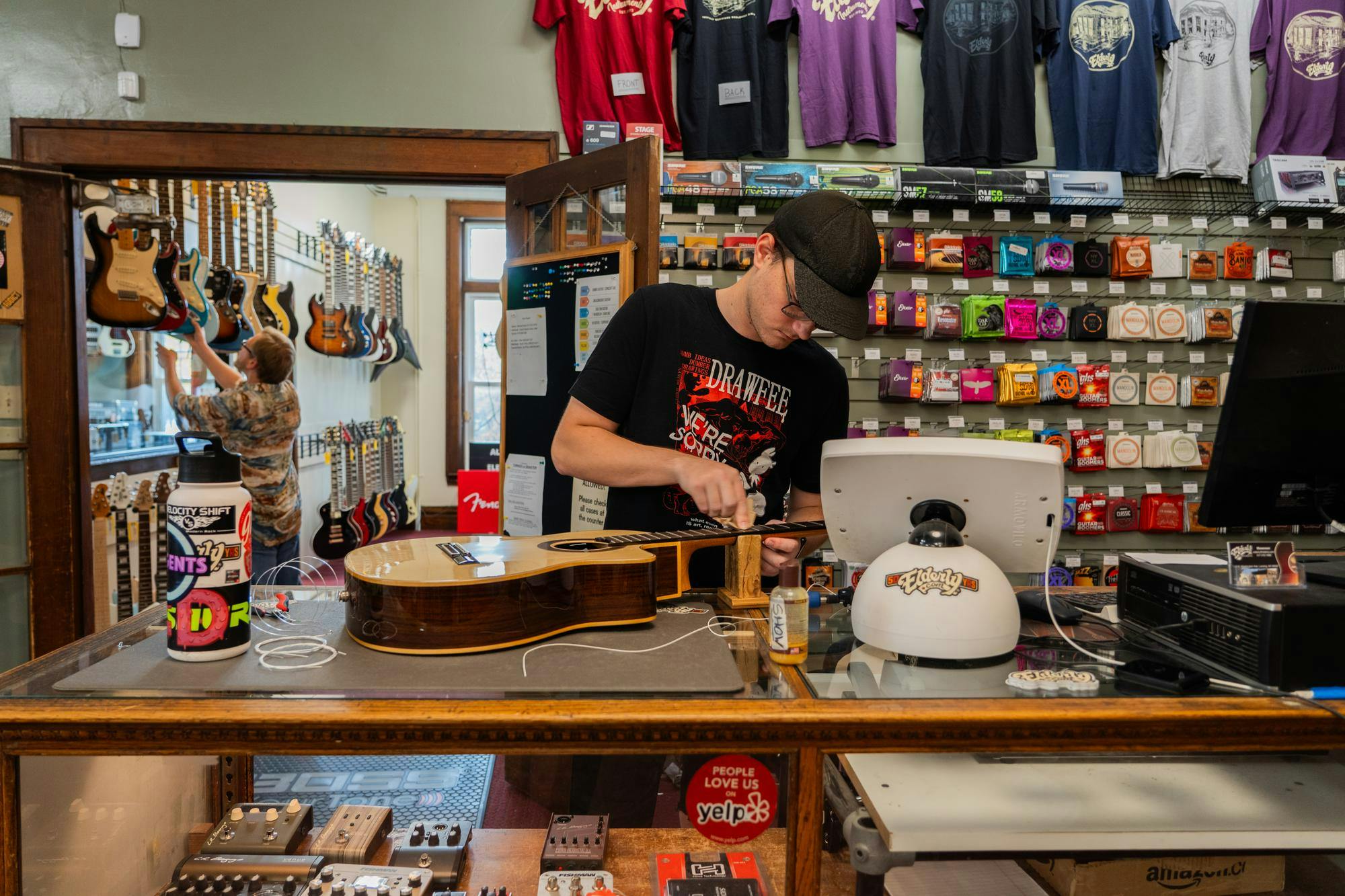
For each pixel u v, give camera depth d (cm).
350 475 677
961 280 366
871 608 105
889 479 114
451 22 337
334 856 121
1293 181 357
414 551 112
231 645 94
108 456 385
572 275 274
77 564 323
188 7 328
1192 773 98
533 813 107
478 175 339
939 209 368
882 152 358
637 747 82
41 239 307
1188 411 381
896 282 371
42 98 325
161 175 336
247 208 508
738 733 82
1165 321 369
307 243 625
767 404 161
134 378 414
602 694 85
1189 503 373
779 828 87
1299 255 386
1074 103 359
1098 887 99
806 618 100
